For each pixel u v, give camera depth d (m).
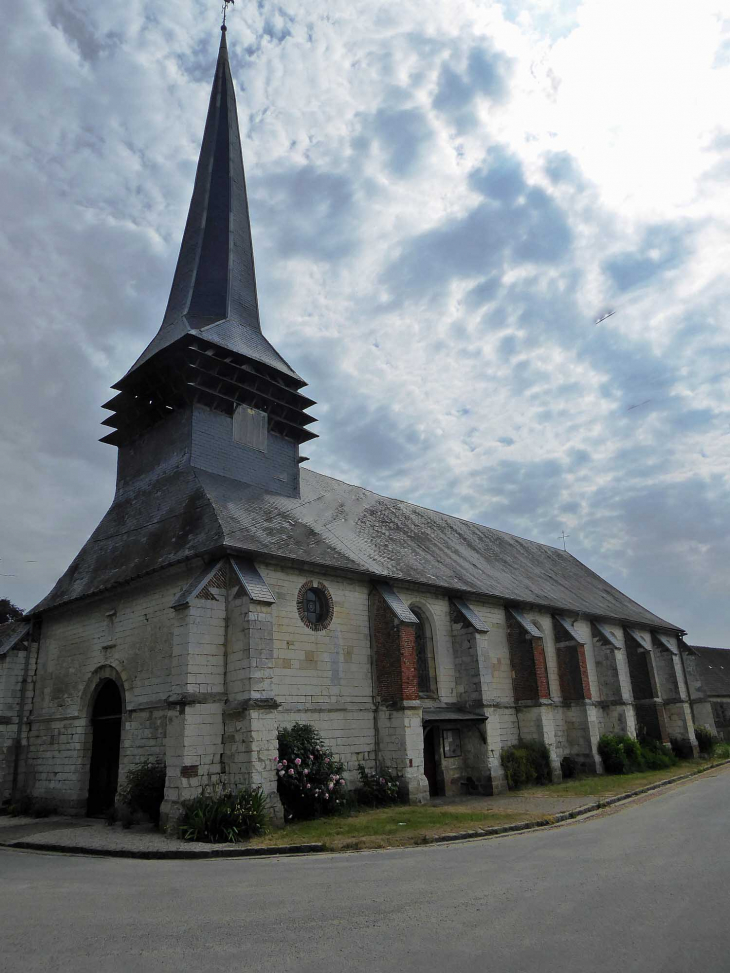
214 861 10.93
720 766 28.50
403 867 9.50
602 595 35.66
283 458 22.58
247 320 23.95
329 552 18.94
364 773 17.50
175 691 14.68
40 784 18.78
